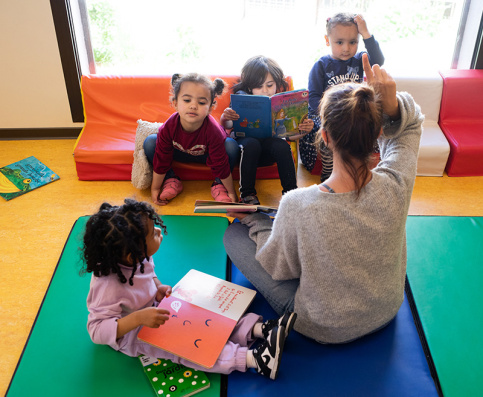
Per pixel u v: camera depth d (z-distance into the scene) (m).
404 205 1.14
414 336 1.44
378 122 1.07
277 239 1.24
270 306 1.55
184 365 1.32
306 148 2.35
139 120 2.26
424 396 1.26
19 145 2.67
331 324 1.26
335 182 1.13
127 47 2.67
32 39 2.45
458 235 1.85
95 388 1.28
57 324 1.47
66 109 2.68
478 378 1.30
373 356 1.37
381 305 1.28
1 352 1.46
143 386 1.29
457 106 2.48
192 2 2.54
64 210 2.13
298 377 1.31
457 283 1.62
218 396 1.26
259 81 2.12
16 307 1.62
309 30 2.63
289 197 1.18
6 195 2.21
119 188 2.31
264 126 2.07
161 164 2.11
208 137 2.03
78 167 2.30
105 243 1.21
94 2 2.52
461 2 2.56
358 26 2.16
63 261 1.73
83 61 2.63
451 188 2.29
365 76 1.20
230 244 1.54
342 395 1.26
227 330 1.37
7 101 2.63
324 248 1.14
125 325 1.26
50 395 1.27
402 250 1.30
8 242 1.92
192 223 1.95
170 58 2.71
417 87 2.49
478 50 2.55
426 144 2.34
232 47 2.68
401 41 2.70
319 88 2.29
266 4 2.55
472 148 2.30
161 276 1.66
